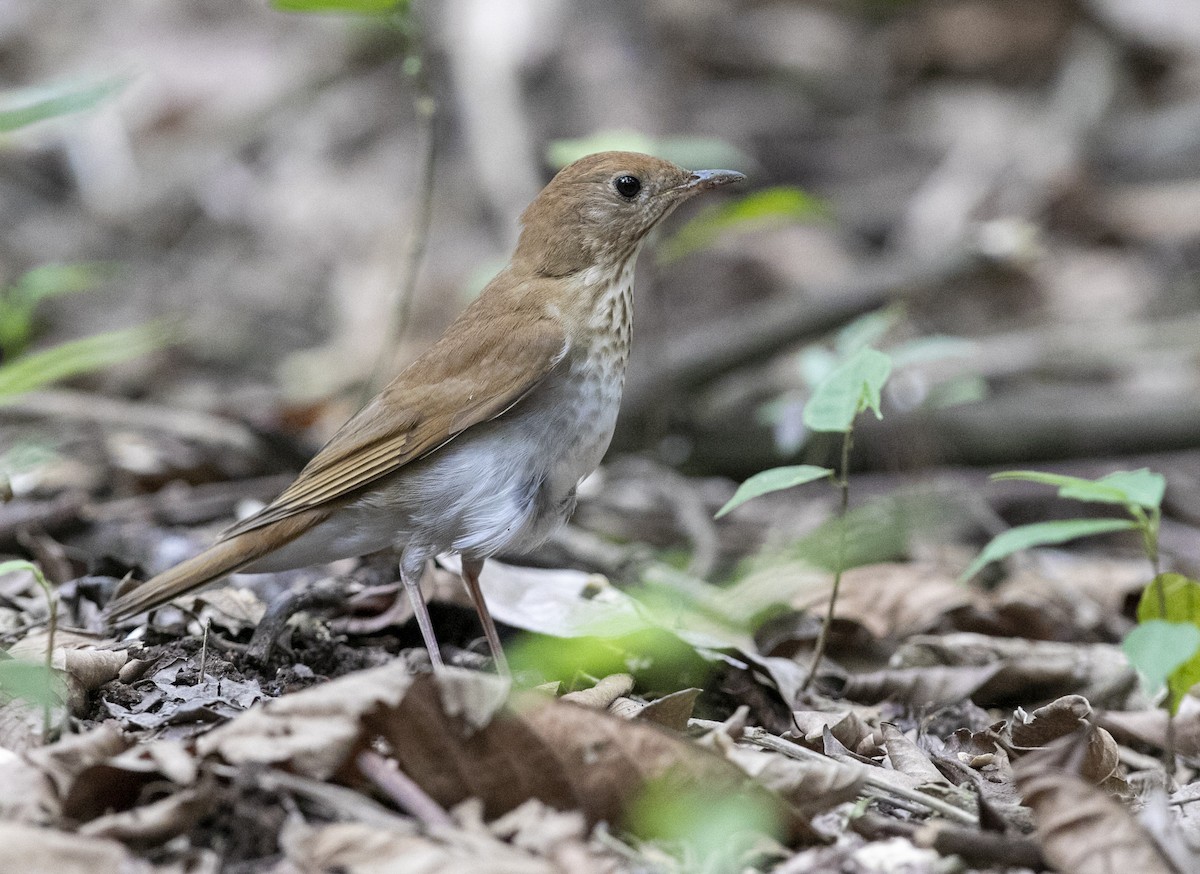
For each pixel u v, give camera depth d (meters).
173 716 6.86
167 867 5.29
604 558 10.84
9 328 12.70
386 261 19.72
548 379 8.15
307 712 5.80
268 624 8.18
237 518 11.64
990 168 21.09
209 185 21.44
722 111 21.70
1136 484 6.01
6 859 5.07
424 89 11.91
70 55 22.64
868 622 10.07
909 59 23.19
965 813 6.33
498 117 19.25
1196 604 6.77
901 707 8.69
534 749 5.82
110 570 9.59
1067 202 20.52
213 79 22.41
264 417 14.09
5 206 20.78
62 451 13.16
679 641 8.15
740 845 5.86
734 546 13.23
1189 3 22.39
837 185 21.19
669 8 22.36
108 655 7.35
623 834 5.92
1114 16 22.38
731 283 19.31
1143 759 8.05
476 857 5.25
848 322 14.84
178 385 16.91
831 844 5.98
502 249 18.23
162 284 19.66
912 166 21.44
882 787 6.49
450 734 5.79
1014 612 9.98
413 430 8.04
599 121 20.30
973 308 19.08
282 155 21.78
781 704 8.15
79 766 5.80
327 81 22.50
